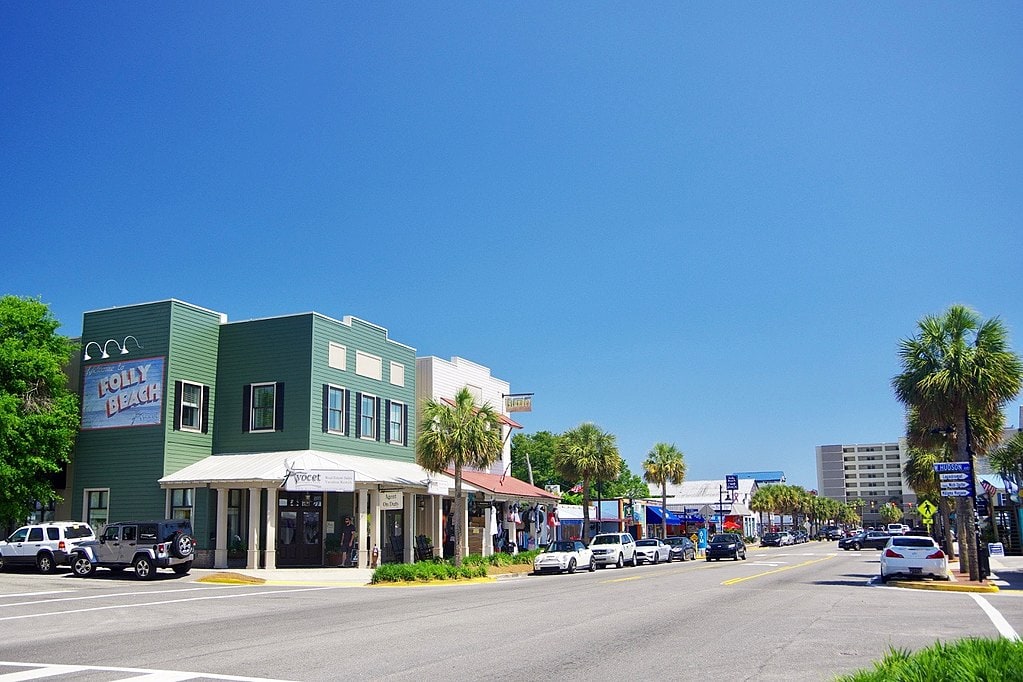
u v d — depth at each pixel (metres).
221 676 10.87
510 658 12.29
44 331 37.97
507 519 49.56
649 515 82.06
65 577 31.39
